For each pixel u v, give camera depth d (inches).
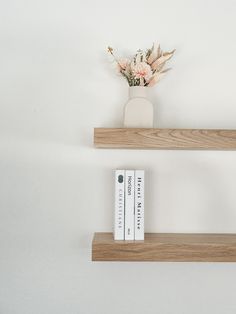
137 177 49.2
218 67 55.7
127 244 46.8
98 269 53.8
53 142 54.4
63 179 54.3
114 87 54.9
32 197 54.1
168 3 55.7
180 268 54.2
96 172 54.4
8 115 54.5
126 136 47.3
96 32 55.3
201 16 55.9
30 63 54.8
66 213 54.1
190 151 55.2
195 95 55.5
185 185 55.0
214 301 54.1
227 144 47.7
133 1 55.7
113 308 53.6
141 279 53.9
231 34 55.9
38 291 53.4
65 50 55.0
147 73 49.4
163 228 54.7
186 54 55.6
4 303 53.1
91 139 54.6
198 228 54.8
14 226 53.8
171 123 55.2
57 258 53.8
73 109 54.7
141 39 55.4
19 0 55.2
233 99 55.6
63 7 55.4
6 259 53.6
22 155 54.3
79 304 53.5
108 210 54.3
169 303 53.9
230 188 55.1
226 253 47.1
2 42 54.9
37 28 55.1
